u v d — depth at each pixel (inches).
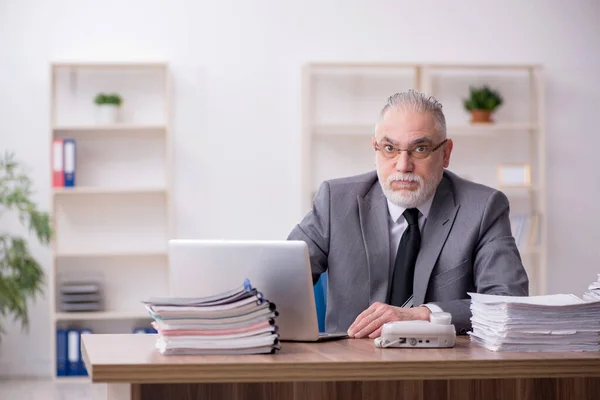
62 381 246.2
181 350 78.2
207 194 263.0
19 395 224.5
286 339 91.3
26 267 235.6
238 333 78.7
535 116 269.0
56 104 259.6
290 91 265.0
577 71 273.1
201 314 78.4
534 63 271.4
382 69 267.1
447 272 111.3
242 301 78.9
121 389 82.2
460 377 76.0
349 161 264.8
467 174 269.0
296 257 88.4
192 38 263.4
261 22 264.4
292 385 82.1
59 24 260.4
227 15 263.7
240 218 263.6
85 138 260.5
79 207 261.6
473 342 90.4
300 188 265.1
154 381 72.7
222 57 263.4
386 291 113.7
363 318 95.9
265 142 264.1
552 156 272.2
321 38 266.2
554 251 271.9
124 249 262.5
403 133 110.0
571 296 88.7
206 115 263.1
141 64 254.7
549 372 77.3
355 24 267.1
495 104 260.7
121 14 262.1
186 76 263.1
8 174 258.2
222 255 90.4
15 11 259.0
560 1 272.4
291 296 89.7
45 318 259.8
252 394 81.5
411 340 85.1
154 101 263.0
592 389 86.5
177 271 92.4
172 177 261.7
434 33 269.1
